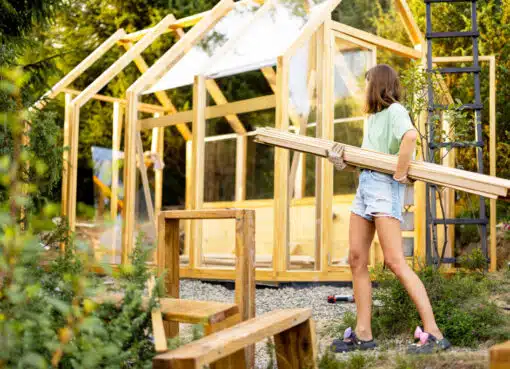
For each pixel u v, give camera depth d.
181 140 9.58
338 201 7.71
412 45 8.71
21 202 1.99
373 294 4.90
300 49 7.66
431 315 4.00
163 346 2.16
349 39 8.02
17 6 7.11
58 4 7.54
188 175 9.52
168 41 11.66
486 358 3.44
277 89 7.53
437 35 7.50
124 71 10.29
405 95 7.45
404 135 3.96
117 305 2.51
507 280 6.30
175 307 2.78
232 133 8.28
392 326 4.57
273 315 2.72
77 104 9.59
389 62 8.47
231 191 8.24
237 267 3.13
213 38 9.01
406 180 3.94
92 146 10.08
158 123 9.03
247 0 9.08
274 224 7.48
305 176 7.60
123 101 10.27
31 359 1.85
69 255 2.55
